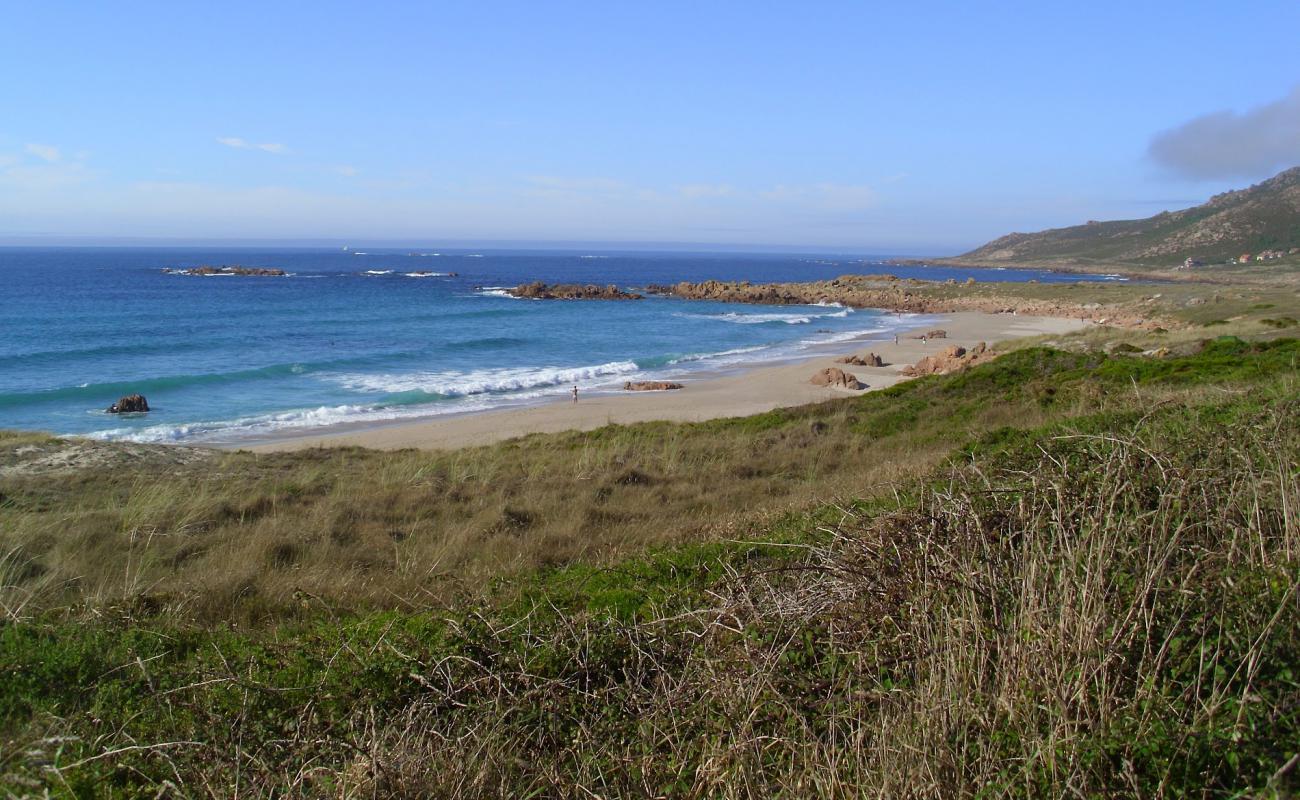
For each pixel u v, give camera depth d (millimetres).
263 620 5754
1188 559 3527
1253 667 2701
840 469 12359
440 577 6574
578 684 3926
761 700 3334
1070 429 7367
